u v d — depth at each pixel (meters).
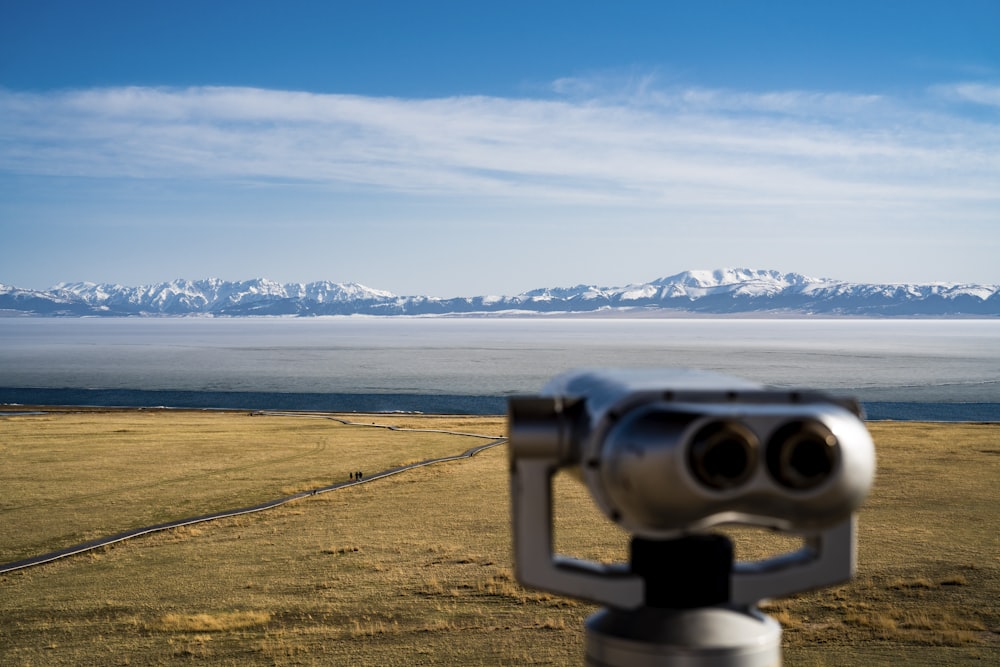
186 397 169.25
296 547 34.84
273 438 84.06
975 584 26.53
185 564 32.38
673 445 1.89
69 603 26.78
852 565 2.31
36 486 54.12
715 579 2.25
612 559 29.66
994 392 178.00
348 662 20.19
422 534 36.62
